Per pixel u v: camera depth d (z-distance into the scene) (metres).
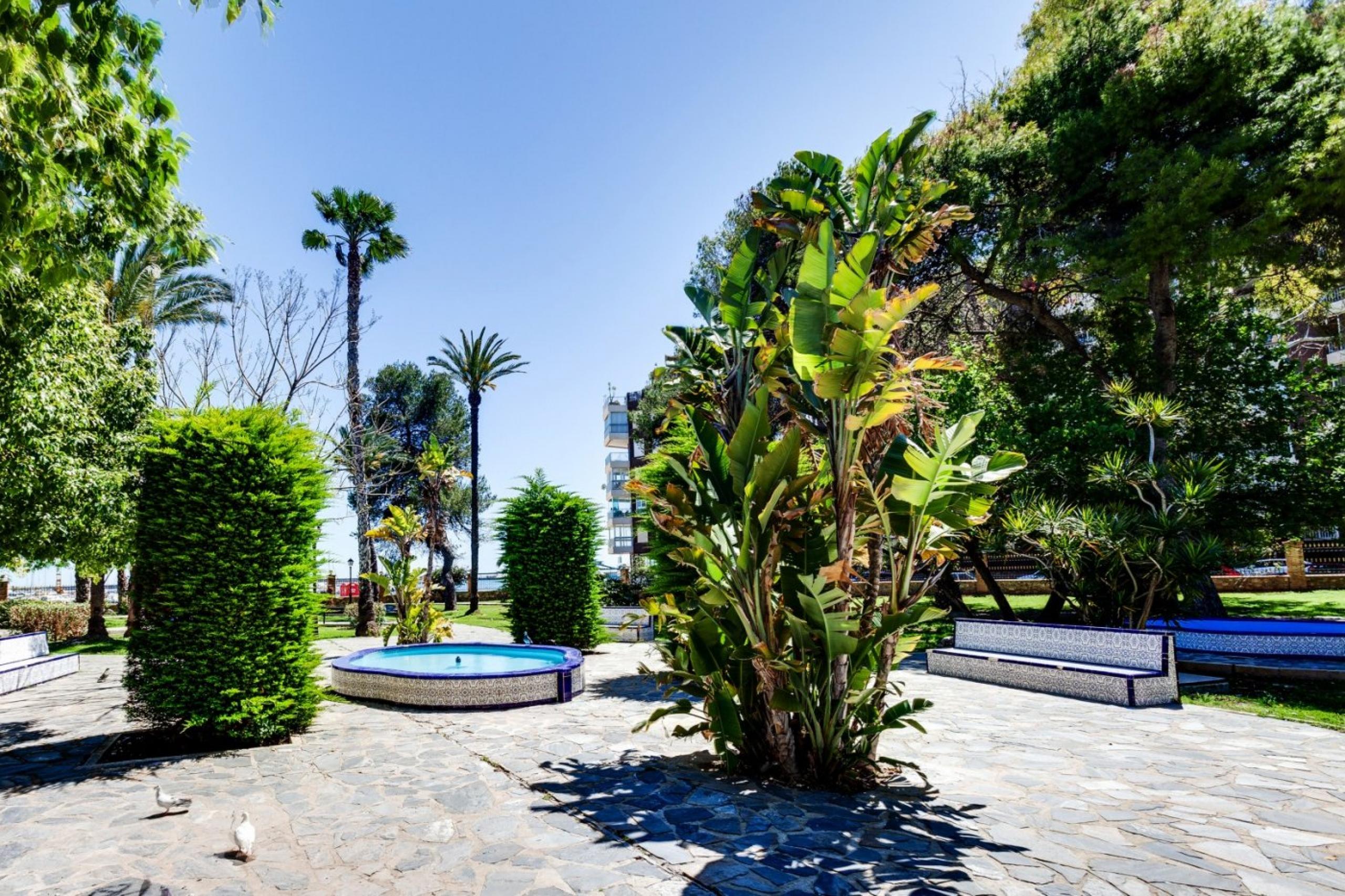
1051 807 5.01
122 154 4.77
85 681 11.76
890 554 5.76
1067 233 16.86
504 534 15.72
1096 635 9.59
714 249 21.69
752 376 6.81
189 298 21.98
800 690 5.54
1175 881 3.72
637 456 38.97
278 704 7.32
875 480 5.97
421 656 13.02
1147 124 15.34
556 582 15.22
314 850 4.39
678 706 6.18
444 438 44.84
